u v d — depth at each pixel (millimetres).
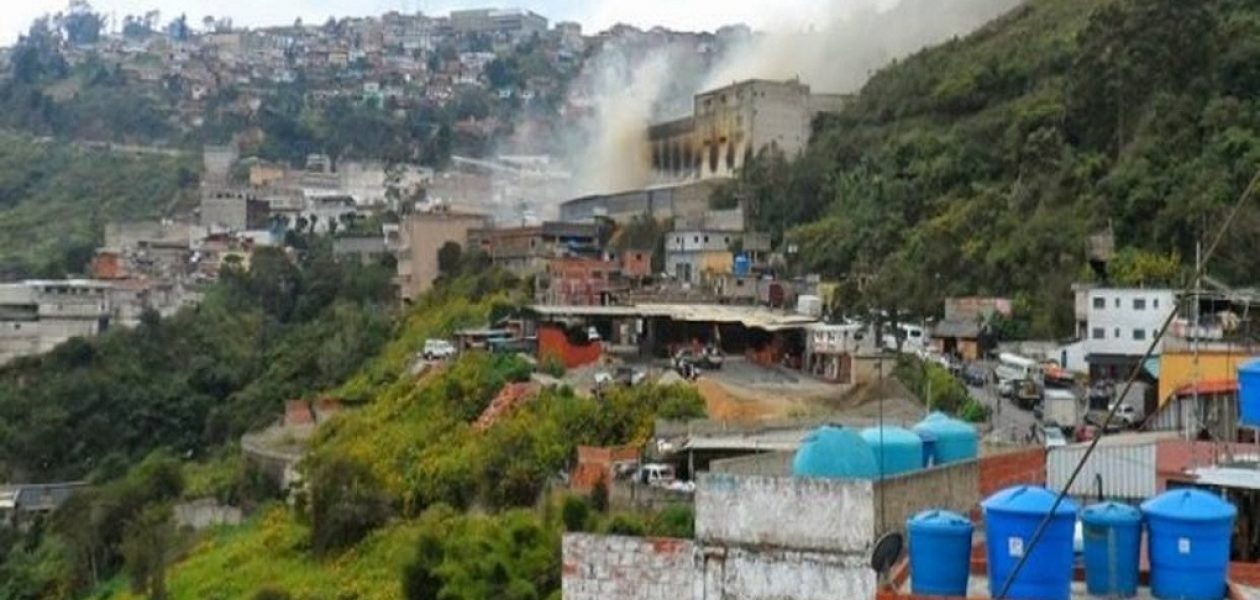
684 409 60531
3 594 81688
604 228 116062
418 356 89062
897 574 21875
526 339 82312
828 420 55594
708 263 104312
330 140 198750
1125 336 73438
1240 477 25969
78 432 107125
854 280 96125
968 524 20781
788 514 16641
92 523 80875
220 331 116062
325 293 121938
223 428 102750
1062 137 98375
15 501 97250
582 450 55688
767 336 81875
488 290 101125
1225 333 53750
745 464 35906
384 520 61781
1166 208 83938
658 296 94812
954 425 31953
